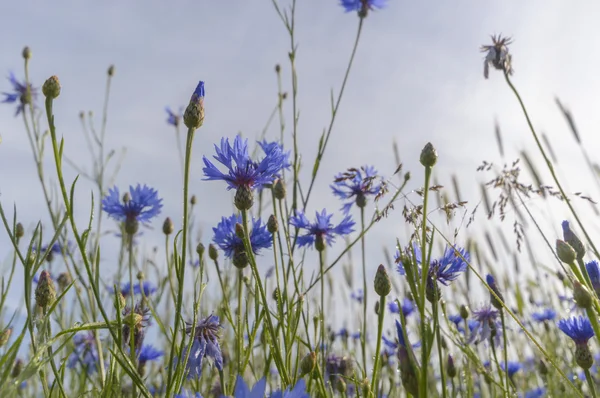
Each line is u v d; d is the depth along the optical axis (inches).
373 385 12.8
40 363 11.1
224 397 9.0
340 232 21.9
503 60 18.7
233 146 14.8
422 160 11.2
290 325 16.8
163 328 16.7
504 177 16.5
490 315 21.5
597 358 25.3
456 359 21.7
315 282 18.9
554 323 30.1
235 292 23.0
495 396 20.0
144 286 25.6
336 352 24.2
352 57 24.5
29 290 12.0
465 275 27.0
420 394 9.8
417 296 10.5
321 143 23.4
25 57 28.8
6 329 13.2
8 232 12.6
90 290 21.0
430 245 10.7
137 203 21.2
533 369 31.2
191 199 25.1
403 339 10.4
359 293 35.3
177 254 12.9
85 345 21.6
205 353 16.6
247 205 14.7
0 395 10.7
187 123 12.6
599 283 14.5
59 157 11.8
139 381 12.4
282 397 8.7
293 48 24.6
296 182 23.5
